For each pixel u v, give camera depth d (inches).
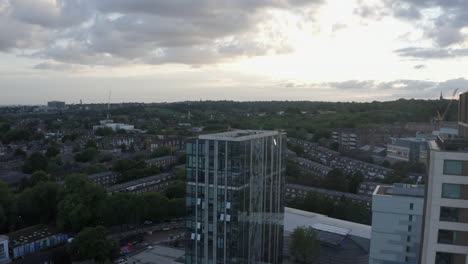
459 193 1993.1
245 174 3464.6
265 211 4089.6
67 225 6186.0
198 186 3533.5
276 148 4333.2
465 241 1996.8
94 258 5059.1
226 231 3420.3
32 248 5502.0
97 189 6427.2
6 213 6402.6
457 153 1975.9
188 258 3631.9
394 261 3897.6
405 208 3809.1
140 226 6771.7
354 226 5669.3
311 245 4852.4
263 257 4089.6
